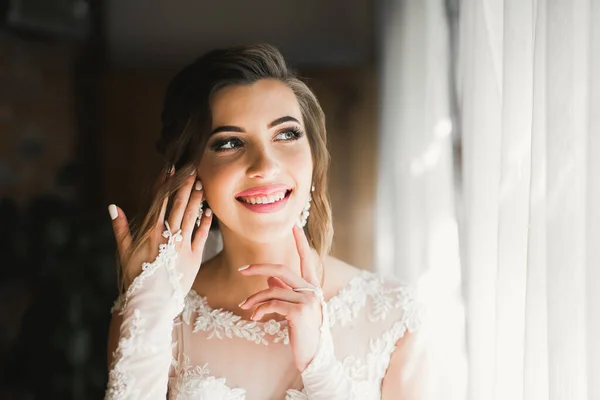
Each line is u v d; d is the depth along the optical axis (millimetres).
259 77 1421
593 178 879
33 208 3109
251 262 1535
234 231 1463
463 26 1419
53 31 3402
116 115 3605
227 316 1527
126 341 1388
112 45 3627
